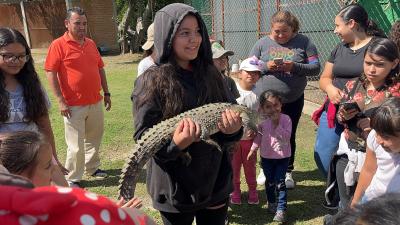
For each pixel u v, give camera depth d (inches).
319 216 141.9
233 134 86.1
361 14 129.2
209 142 76.8
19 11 843.4
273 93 138.9
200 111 81.9
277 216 137.6
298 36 172.4
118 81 471.8
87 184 177.5
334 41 342.6
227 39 480.4
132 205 75.8
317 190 164.4
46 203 30.9
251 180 151.3
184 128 72.9
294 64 159.9
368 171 97.7
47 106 122.5
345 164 116.1
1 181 43.2
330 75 146.5
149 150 77.6
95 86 174.2
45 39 850.8
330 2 338.0
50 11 822.5
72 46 165.5
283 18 163.8
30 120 112.5
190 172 80.7
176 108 78.9
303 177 178.7
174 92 77.6
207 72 86.2
